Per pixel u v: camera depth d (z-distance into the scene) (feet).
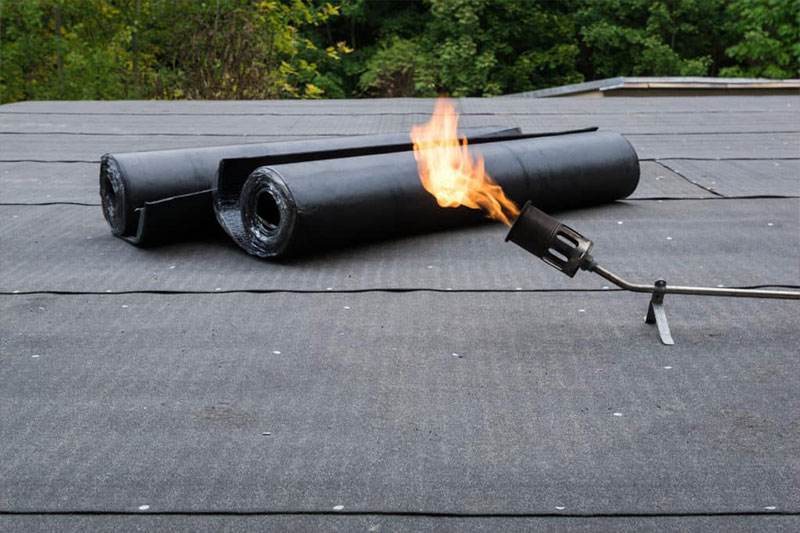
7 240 20.27
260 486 9.89
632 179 23.26
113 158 19.61
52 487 9.95
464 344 13.94
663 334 13.96
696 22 113.09
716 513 9.36
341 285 16.80
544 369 13.00
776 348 13.71
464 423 11.34
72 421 11.53
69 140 35.14
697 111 42.11
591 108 43.83
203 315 15.34
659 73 109.09
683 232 20.72
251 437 11.02
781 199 23.99
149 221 18.88
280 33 74.84
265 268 17.95
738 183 26.09
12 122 40.11
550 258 13.56
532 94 66.03
